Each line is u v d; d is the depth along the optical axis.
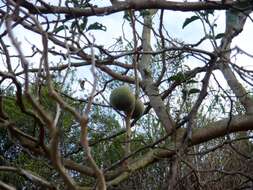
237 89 3.42
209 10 2.92
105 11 2.70
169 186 2.92
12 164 2.90
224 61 2.91
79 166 3.12
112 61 3.02
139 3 2.72
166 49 2.92
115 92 2.99
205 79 3.01
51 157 1.32
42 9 2.65
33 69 2.74
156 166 4.72
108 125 4.90
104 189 1.38
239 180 4.66
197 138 3.35
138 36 3.67
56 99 1.38
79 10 2.68
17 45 1.29
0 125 1.98
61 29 2.79
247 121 3.35
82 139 1.36
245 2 2.76
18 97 1.90
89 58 2.75
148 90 3.60
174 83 3.50
